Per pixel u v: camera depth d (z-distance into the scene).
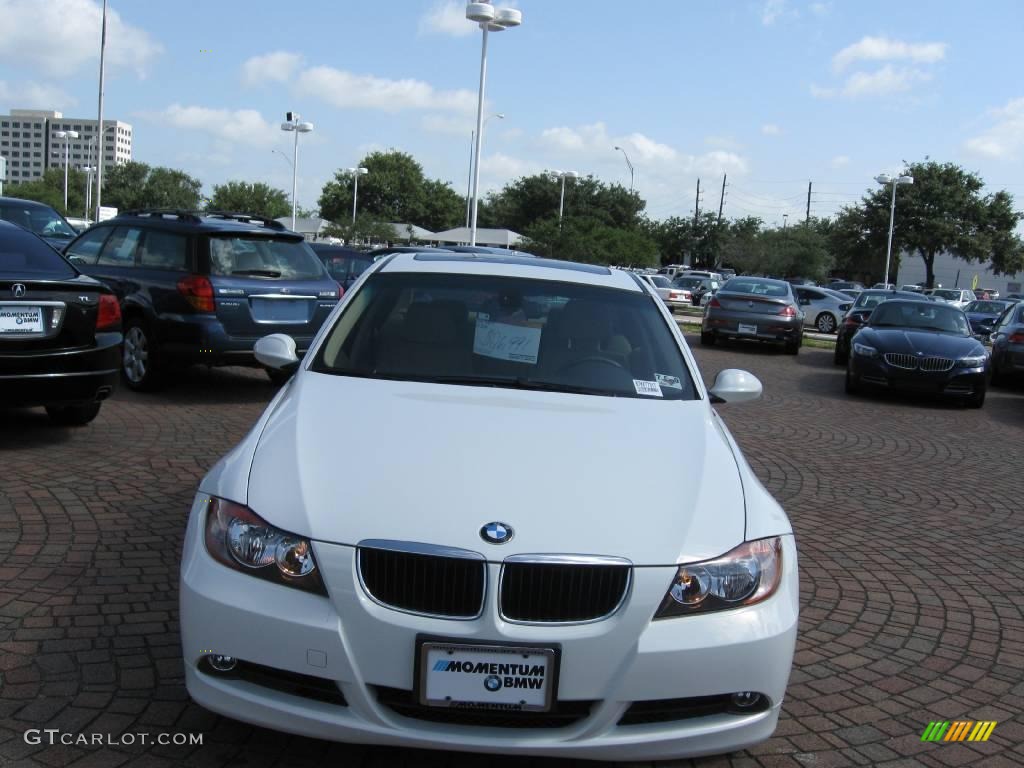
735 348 19.98
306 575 2.72
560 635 2.65
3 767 2.82
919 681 3.84
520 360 3.94
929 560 5.46
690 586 2.76
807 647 4.12
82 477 5.91
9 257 6.44
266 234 9.03
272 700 2.74
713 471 3.23
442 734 2.66
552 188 77.50
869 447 9.02
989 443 9.75
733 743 2.81
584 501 2.89
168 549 4.72
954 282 77.62
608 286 4.54
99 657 3.54
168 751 2.96
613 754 2.71
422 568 2.69
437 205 101.31
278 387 9.77
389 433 3.20
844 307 30.45
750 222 80.00
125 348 9.18
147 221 9.30
